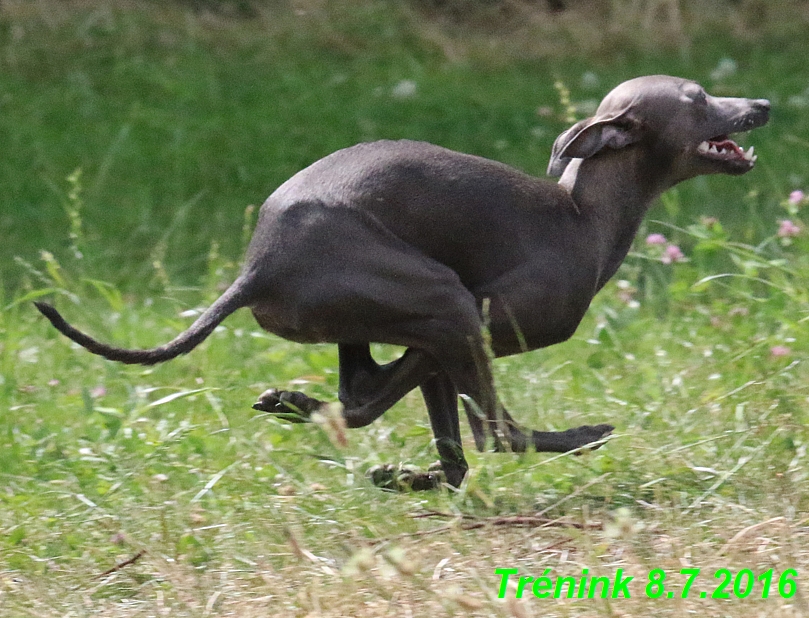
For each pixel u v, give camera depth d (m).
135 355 17.86
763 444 19.47
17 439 21.48
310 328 18.36
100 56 48.75
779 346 23.14
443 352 18.44
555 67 49.84
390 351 27.28
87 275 32.03
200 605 15.61
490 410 18.80
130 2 52.62
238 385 23.33
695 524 17.41
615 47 51.31
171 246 35.16
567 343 25.69
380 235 18.11
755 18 52.84
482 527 17.56
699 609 14.70
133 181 39.75
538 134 42.81
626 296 28.17
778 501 18.05
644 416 21.58
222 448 20.61
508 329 18.94
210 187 39.53
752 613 14.52
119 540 17.22
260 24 52.34
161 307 30.30
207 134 43.16
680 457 19.97
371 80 48.19
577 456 19.72
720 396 21.62
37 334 27.77
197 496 18.03
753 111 19.98
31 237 35.78
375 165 18.39
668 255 26.16
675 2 52.97
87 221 36.81
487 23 53.69
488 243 18.67
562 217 19.20
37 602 16.03
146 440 20.83
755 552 16.19
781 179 37.94
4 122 43.81
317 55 50.41
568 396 22.98
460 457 19.58
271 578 16.02
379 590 15.21
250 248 18.53
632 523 16.91
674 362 24.53
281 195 18.44
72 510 18.47
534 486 19.09
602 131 19.42
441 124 44.00
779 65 48.75
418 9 54.25
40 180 39.59
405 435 21.09
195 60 49.16
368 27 52.28
